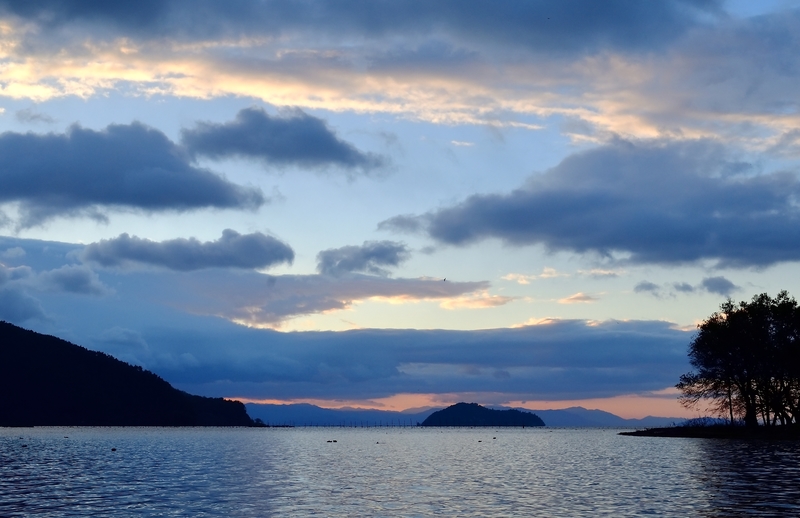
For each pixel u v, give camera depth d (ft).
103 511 138.00
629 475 210.38
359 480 204.54
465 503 148.66
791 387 434.30
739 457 267.59
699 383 447.83
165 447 436.76
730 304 442.91
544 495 161.89
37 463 272.92
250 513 135.44
